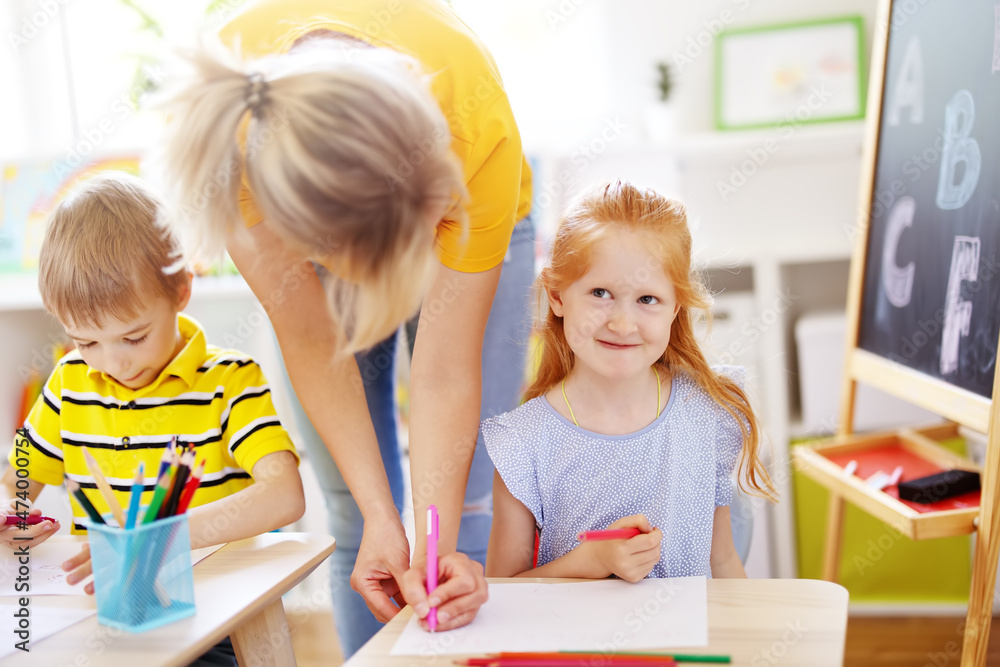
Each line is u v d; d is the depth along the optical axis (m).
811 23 2.12
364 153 0.69
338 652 1.86
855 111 2.08
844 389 1.65
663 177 2.06
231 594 0.76
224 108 0.71
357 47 0.82
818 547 1.93
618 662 0.64
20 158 2.22
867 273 1.60
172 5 2.34
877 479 1.40
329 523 1.33
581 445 0.98
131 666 0.64
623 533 0.81
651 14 2.23
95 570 0.71
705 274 1.36
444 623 0.72
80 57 2.43
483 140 0.91
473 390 0.99
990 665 1.62
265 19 0.92
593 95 2.31
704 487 1.00
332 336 1.05
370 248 0.73
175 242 0.88
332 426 1.03
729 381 1.03
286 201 0.70
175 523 0.72
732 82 2.16
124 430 1.06
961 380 1.25
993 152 1.17
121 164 2.21
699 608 0.72
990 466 1.09
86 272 0.95
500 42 2.33
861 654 1.71
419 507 0.93
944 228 1.31
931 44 1.36
